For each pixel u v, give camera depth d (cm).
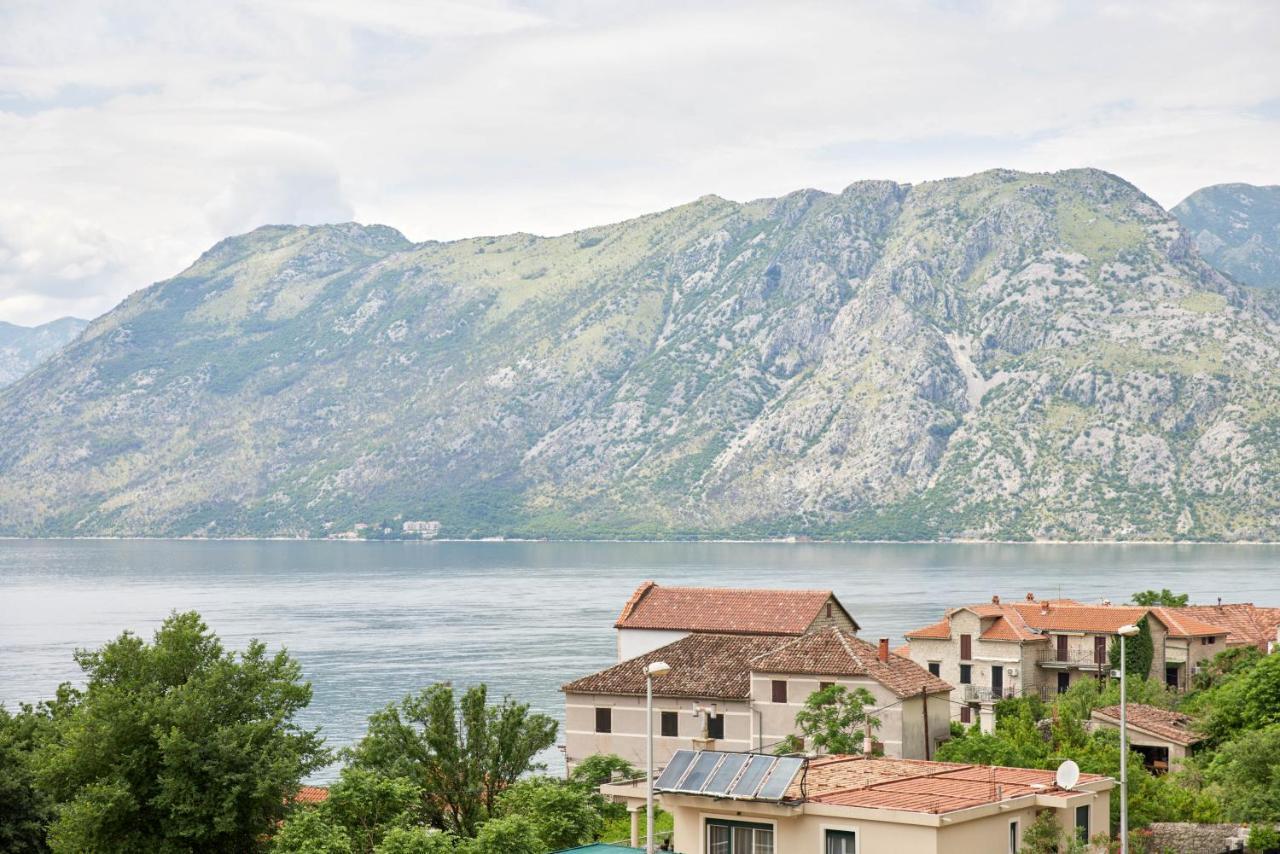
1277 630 13125
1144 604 16238
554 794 7181
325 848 6347
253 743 7075
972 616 12762
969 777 5653
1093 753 8619
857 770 5856
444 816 7569
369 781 6981
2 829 6981
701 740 9719
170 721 6938
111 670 7456
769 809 4975
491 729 7812
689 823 5153
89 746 6875
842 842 4922
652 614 11250
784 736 9656
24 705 8219
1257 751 7400
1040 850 5122
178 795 6788
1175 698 11344
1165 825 6944
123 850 6738
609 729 10231
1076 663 12600
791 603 11075
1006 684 12519
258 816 6938
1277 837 6688
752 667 9769
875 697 9406
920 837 4766
